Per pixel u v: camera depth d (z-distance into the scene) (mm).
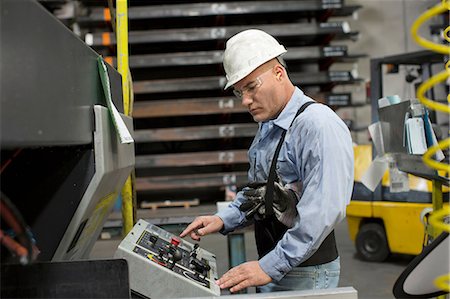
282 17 4922
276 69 1338
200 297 977
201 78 4414
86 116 972
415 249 3232
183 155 4410
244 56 1294
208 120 4957
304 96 1391
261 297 953
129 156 1365
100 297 881
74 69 909
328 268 1400
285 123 1354
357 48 5652
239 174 4492
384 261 3477
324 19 4730
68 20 4297
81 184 1001
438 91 4594
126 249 1114
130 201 1789
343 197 1227
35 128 708
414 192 3211
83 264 884
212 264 1306
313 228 1199
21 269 876
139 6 4570
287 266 1202
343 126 1305
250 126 4367
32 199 999
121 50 1676
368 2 5609
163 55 4270
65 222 1000
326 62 4836
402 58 3441
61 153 999
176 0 4641
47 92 760
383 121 1969
